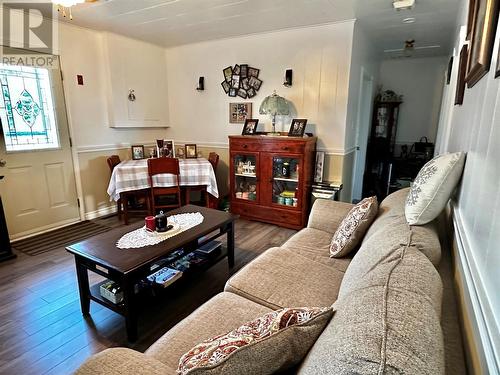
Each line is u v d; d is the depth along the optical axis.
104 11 3.06
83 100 3.73
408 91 5.45
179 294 2.26
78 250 1.86
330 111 3.58
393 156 5.57
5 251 2.75
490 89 1.02
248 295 1.51
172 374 0.84
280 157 3.51
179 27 3.58
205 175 3.88
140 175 3.66
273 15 3.14
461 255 1.10
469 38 1.59
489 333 0.63
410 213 1.43
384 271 0.95
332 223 2.33
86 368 0.87
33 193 3.35
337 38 3.37
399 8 2.76
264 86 3.93
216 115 4.40
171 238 2.03
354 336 0.65
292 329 0.86
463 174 1.36
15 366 1.61
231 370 0.76
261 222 3.84
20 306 2.10
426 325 0.68
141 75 4.29
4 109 3.06
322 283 1.62
